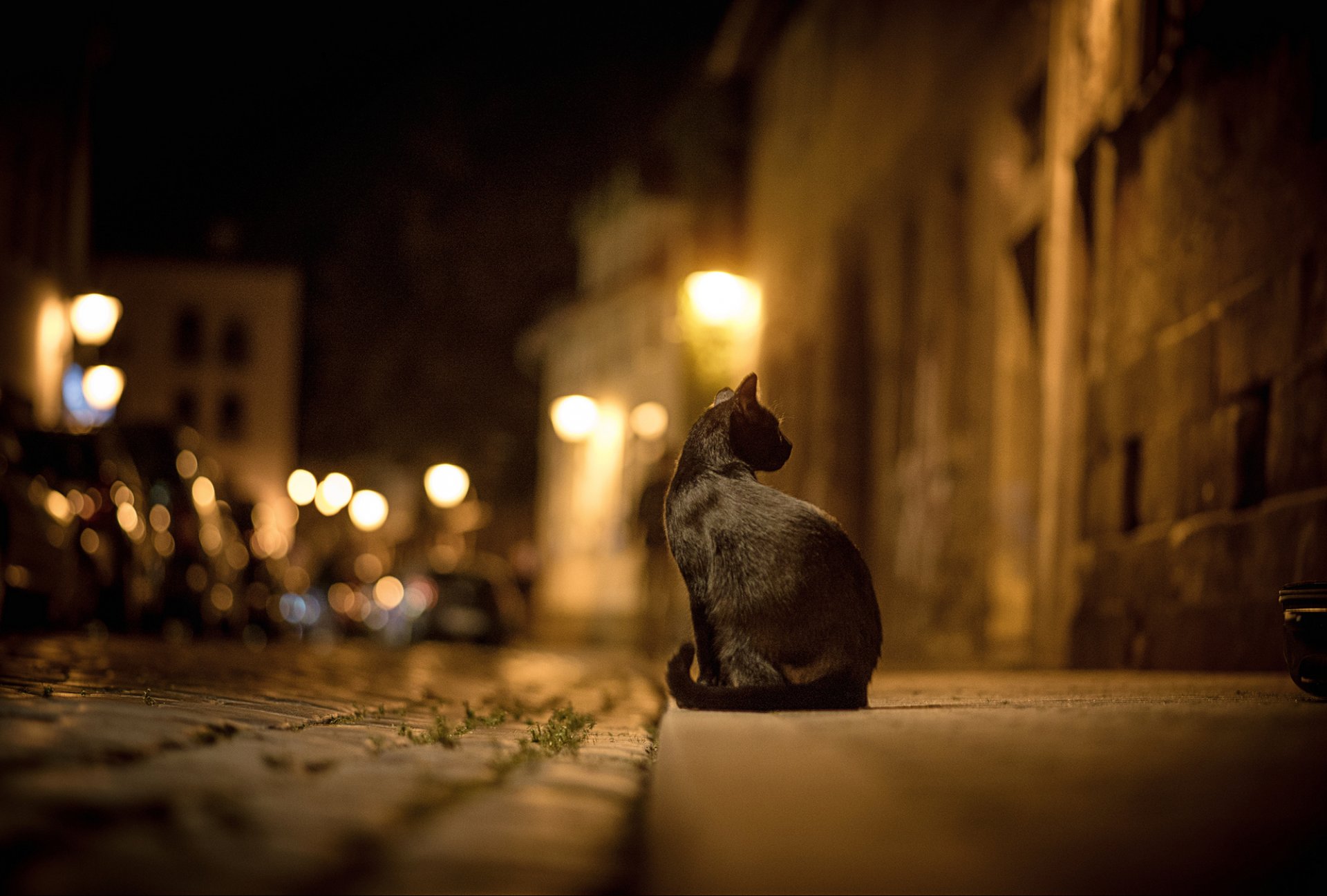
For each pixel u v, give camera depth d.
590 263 57.59
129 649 13.39
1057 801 2.80
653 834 3.53
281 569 40.38
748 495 5.49
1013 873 2.28
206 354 75.88
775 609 5.29
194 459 24.84
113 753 3.87
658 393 47.56
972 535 17.64
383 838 3.06
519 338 64.50
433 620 32.91
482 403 64.38
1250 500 9.02
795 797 3.02
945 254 19.83
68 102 30.50
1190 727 3.94
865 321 25.61
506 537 64.94
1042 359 14.12
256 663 13.02
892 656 19.08
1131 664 10.90
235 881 2.48
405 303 65.06
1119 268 11.79
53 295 29.98
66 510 17.41
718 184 37.16
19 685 6.33
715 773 3.32
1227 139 9.47
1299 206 8.30
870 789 3.05
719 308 24.45
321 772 4.05
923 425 20.70
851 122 25.70
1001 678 10.10
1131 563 11.01
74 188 31.14
